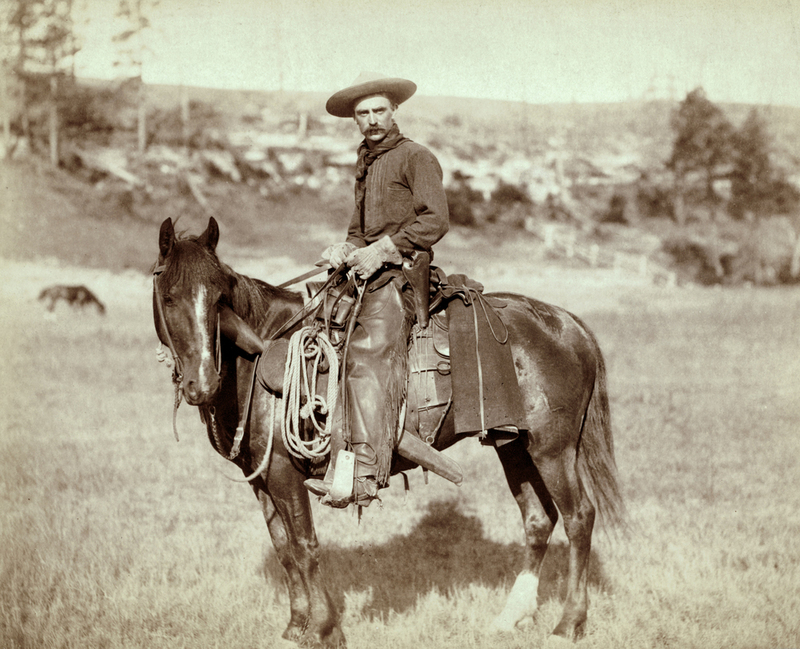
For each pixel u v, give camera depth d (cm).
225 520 564
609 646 376
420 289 363
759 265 3825
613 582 449
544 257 3725
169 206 3784
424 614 414
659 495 615
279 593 442
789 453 731
